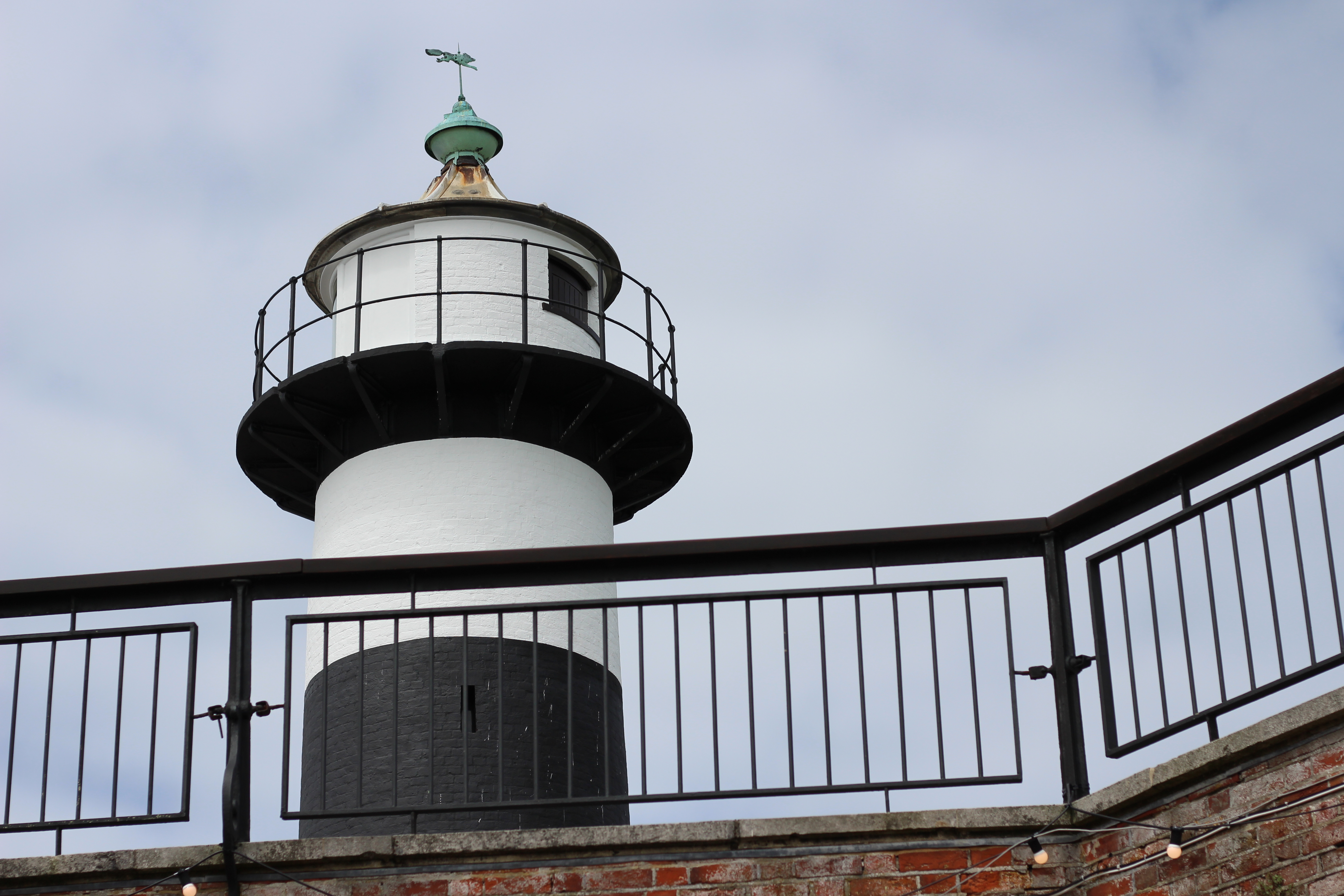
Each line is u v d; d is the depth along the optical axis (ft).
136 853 28.14
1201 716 26.73
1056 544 29.63
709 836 28.12
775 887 27.96
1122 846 27.45
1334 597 25.53
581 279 66.28
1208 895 26.05
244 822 28.48
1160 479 28.27
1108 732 28.17
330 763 54.39
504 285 63.52
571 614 29.58
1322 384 26.14
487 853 28.19
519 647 55.62
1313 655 25.57
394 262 64.03
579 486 62.28
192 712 29.50
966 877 27.89
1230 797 26.09
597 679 56.95
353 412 62.39
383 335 63.05
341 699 55.21
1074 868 27.91
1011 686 28.91
